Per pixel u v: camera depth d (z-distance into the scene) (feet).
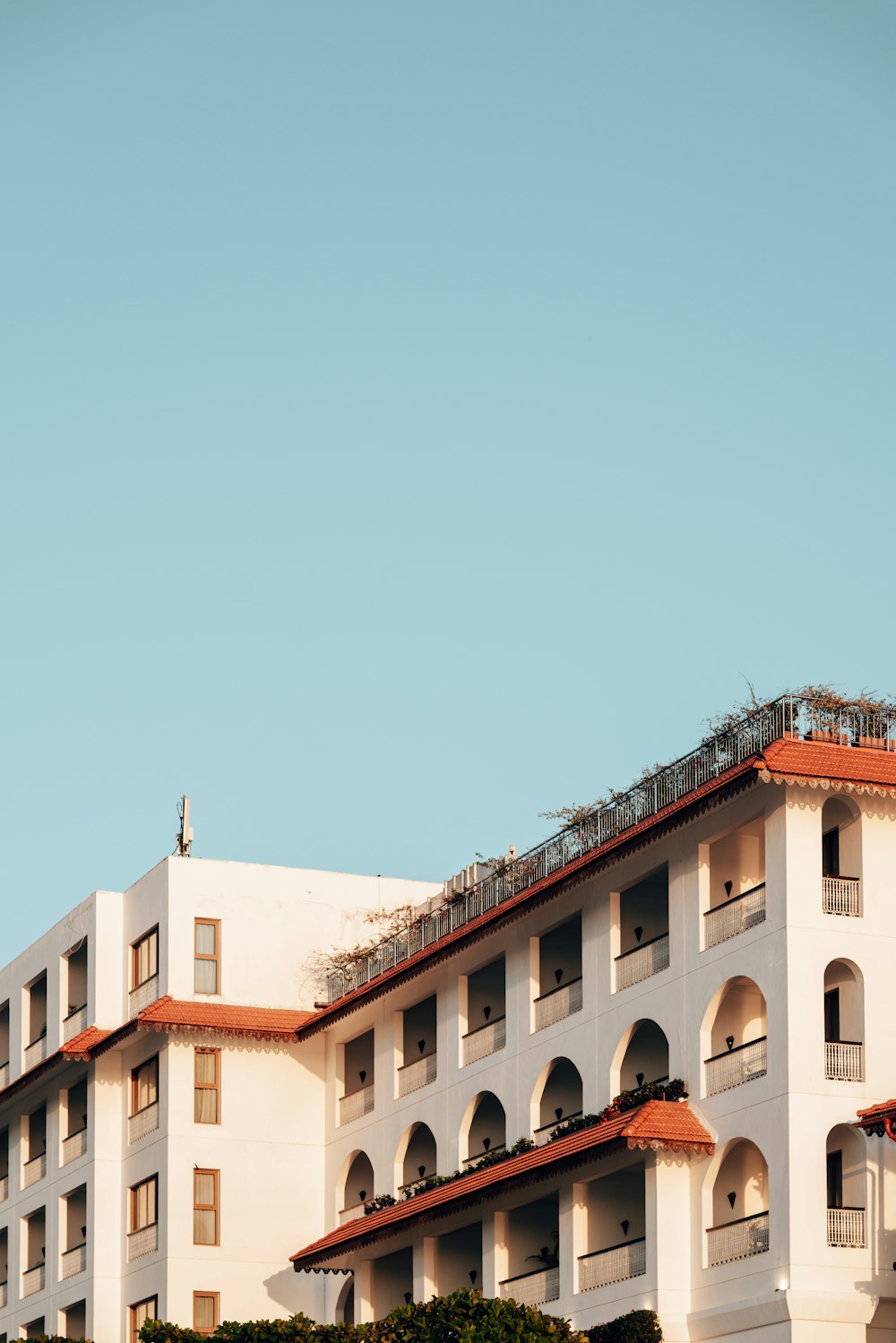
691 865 155.74
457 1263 184.03
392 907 219.82
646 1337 144.36
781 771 142.61
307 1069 210.38
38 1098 233.55
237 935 212.43
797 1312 135.95
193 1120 204.64
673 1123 148.25
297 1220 205.36
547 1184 161.68
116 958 220.64
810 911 144.15
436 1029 194.59
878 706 153.17
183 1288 199.31
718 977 150.20
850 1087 141.59
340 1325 148.56
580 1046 166.50
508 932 180.55
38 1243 232.12
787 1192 138.72
